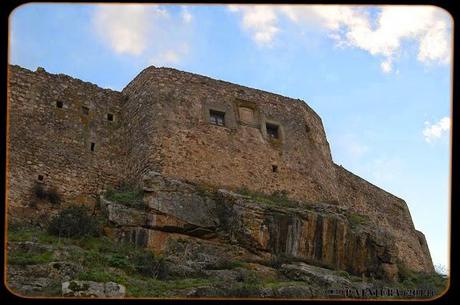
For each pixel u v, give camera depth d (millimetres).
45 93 32781
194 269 25891
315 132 38062
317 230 30312
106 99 34750
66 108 33062
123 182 32562
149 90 33844
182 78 34625
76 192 31266
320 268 28609
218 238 29031
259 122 35625
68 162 31703
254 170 33844
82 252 24859
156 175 29953
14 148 30531
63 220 27125
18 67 32469
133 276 24188
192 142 32906
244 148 34125
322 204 33344
